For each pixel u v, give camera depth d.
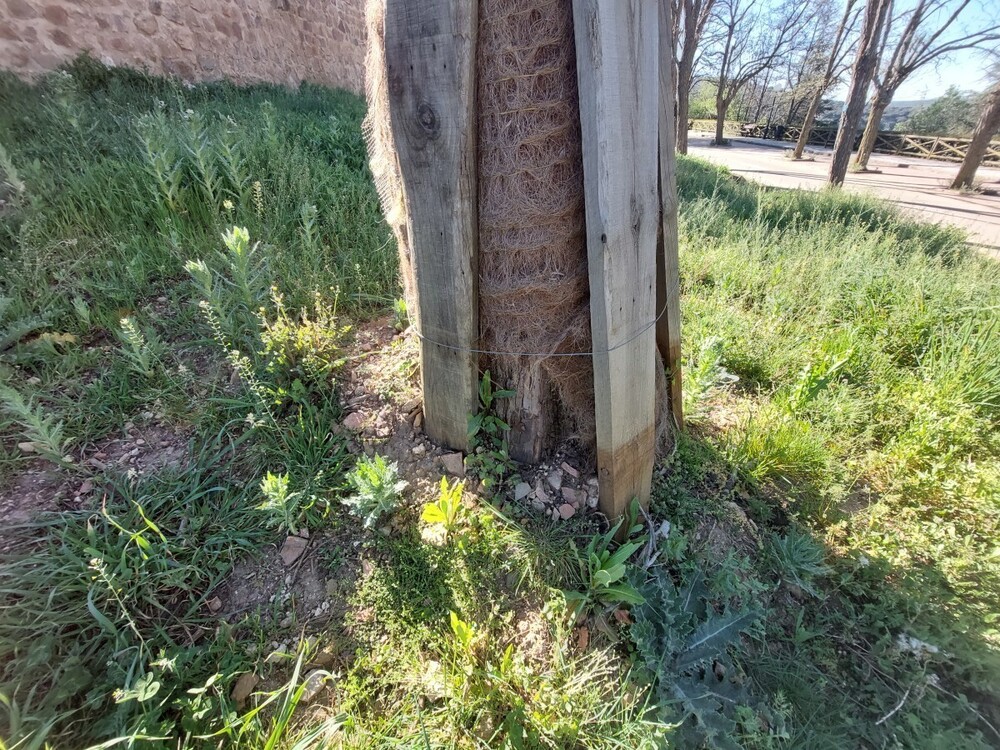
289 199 3.68
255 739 1.40
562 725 1.45
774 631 1.92
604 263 1.57
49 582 1.58
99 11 5.03
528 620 1.72
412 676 1.57
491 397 2.05
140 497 1.85
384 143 1.97
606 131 1.45
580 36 1.37
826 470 2.43
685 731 1.56
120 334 2.25
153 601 1.62
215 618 1.66
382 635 1.67
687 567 1.95
